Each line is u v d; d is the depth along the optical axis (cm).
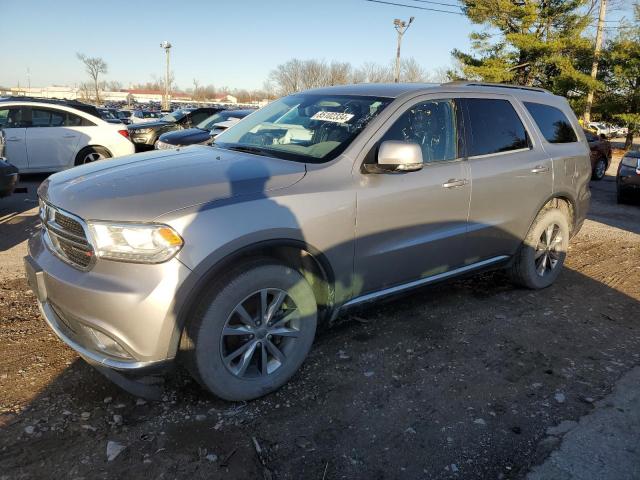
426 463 257
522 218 450
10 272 489
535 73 2961
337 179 321
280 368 307
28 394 296
